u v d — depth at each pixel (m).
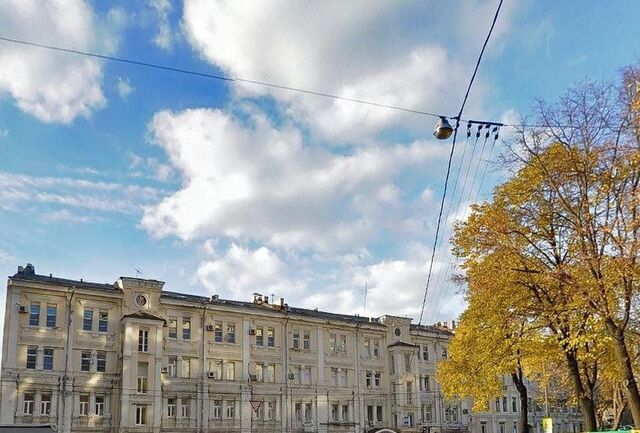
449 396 31.88
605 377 26.38
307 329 56.19
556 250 21.31
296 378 53.94
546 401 46.38
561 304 20.33
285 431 51.66
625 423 50.75
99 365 44.56
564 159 19.52
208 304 50.12
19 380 41.28
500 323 22.77
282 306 55.75
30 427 36.94
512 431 69.88
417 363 60.91
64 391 42.56
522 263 21.53
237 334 51.56
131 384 43.97
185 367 48.28
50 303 43.94
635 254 17.25
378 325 60.34
